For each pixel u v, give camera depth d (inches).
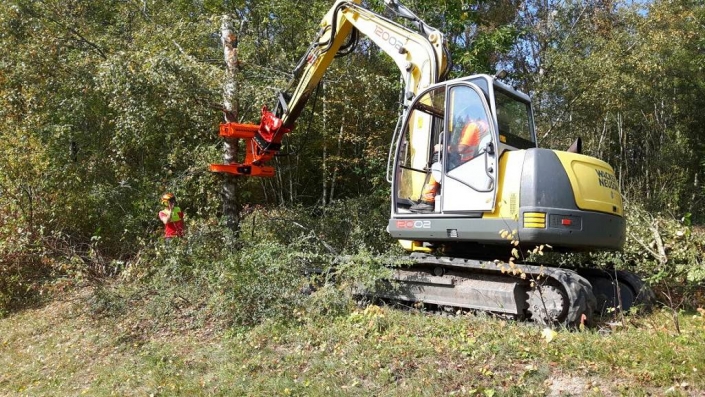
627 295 287.6
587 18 788.6
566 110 669.3
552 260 301.7
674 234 330.3
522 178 252.4
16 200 408.8
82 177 461.1
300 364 219.6
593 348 199.8
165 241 342.0
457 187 269.7
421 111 303.1
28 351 293.9
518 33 582.2
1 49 475.8
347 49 367.6
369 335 237.1
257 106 429.7
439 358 205.0
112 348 272.1
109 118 469.7
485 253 286.0
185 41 465.7
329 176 639.1
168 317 293.4
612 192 270.8
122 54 406.9
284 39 617.0
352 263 285.0
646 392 168.1
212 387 213.2
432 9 544.7
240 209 493.7
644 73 694.5
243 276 273.4
